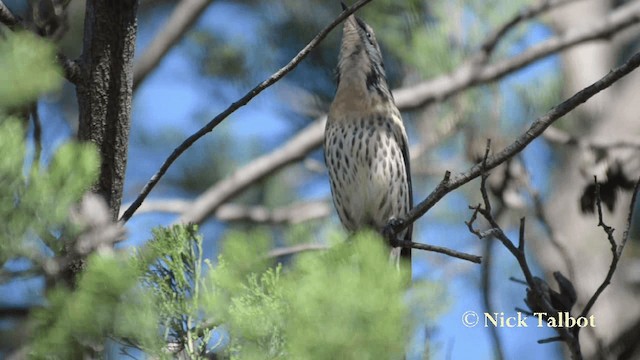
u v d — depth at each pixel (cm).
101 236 482
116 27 622
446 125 1364
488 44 1341
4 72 402
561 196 1479
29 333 431
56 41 657
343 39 1144
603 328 1348
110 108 623
